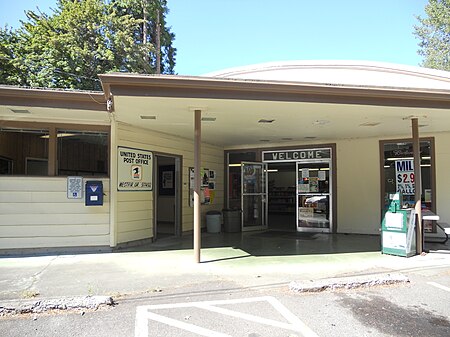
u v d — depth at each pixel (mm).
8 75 17344
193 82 5523
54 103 6762
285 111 6898
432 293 4918
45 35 18250
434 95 6324
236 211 11422
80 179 7773
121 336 3580
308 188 11469
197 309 4305
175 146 10188
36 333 3627
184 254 7578
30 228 7480
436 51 35094
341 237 10070
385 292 4965
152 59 24938
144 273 5918
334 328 3781
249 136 10336
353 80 10773
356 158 10742
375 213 10422
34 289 5008
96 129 8000
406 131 9531
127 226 8367
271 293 4895
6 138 7848
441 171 9648
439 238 9453
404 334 3637
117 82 5367
